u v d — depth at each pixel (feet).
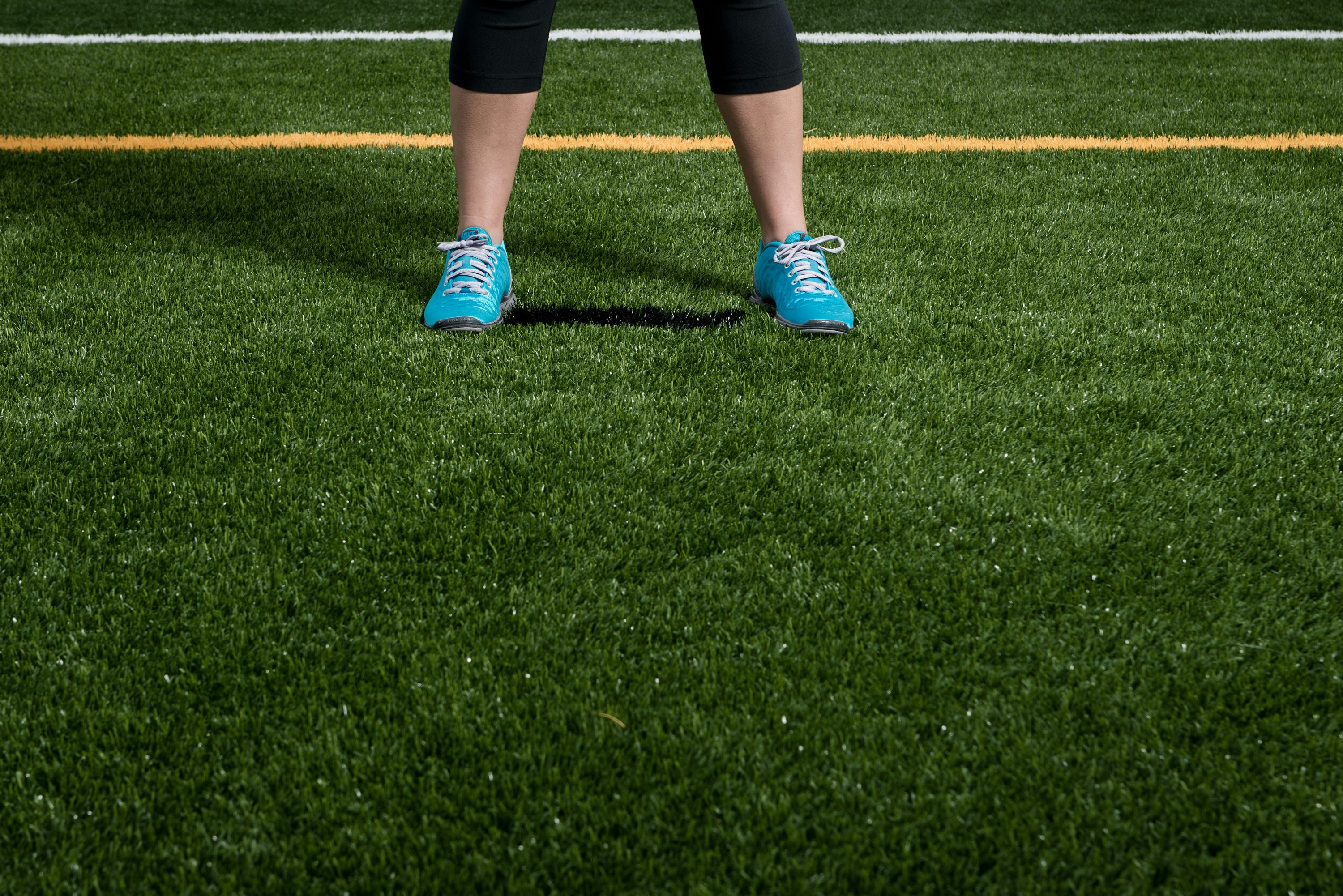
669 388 5.88
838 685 3.75
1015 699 3.67
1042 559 4.40
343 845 3.14
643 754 3.45
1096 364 6.20
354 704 3.66
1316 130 12.39
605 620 4.07
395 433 5.37
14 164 10.34
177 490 4.85
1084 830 3.16
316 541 4.52
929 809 3.25
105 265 7.66
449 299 6.63
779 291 6.80
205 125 12.46
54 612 4.06
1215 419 5.54
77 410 5.56
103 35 18.57
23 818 3.19
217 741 3.49
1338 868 3.02
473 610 4.12
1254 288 7.38
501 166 6.81
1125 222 8.91
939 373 6.07
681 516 4.71
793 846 3.12
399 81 14.94
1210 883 2.97
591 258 8.12
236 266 7.70
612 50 17.30
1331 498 4.80
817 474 5.05
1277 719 3.56
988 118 13.08
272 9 20.72
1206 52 17.38
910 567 4.36
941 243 8.39
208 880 3.03
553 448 5.25
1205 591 4.20
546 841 3.15
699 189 9.95
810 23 20.07
